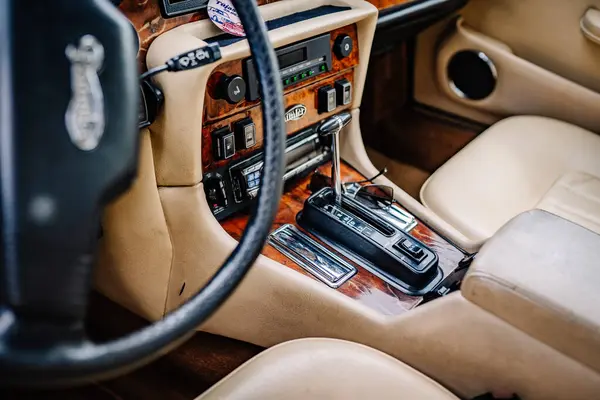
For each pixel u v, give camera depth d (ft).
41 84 1.60
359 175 4.92
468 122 6.68
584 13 5.77
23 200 1.57
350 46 4.38
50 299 1.60
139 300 4.26
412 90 6.89
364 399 2.91
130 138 1.76
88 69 1.68
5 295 1.57
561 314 2.73
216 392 2.89
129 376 4.53
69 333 1.63
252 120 3.95
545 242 3.13
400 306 3.89
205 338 4.59
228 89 3.64
